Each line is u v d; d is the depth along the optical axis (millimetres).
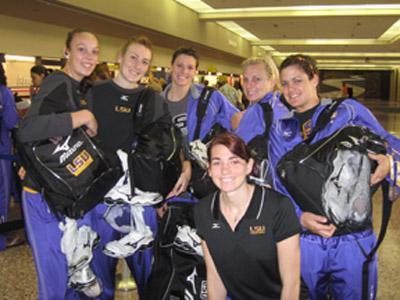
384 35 19344
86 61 2027
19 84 9117
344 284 1834
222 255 1712
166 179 2117
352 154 1750
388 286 2975
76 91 2035
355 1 11312
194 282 2178
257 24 15562
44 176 1874
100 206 2197
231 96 5688
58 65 9820
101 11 8414
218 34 16203
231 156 1571
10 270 3273
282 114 1993
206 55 18641
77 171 1899
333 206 1765
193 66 2529
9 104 3645
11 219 4570
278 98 2072
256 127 2059
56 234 1975
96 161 1944
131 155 2043
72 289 2207
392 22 14242
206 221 1703
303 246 1861
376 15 12617
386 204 1894
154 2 10773
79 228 2025
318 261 1837
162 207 2400
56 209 1921
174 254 2225
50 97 1894
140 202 2088
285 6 12398
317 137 1861
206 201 1727
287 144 1928
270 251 1672
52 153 1860
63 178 1882
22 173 2189
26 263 3416
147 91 2209
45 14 8133
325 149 1783
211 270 1804
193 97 2520
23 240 3928
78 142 1906
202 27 14422
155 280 2242
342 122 1851
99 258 2289
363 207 1777
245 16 13547
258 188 1677
